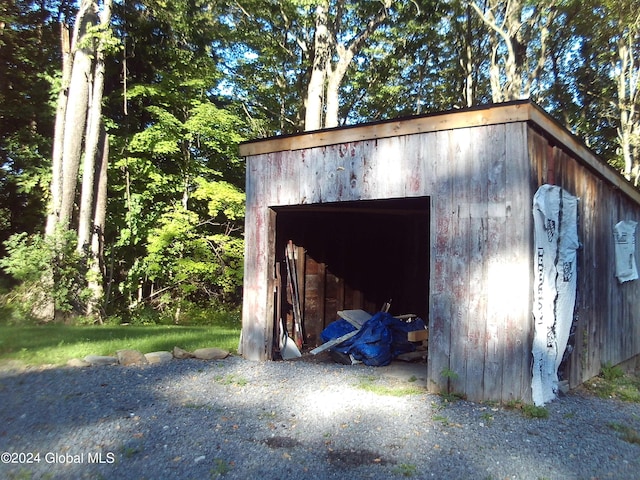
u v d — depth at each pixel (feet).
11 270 36.50
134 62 51.57
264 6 52.65
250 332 23.91
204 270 46.78
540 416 15.35
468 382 17.11
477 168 17.31
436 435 13.78
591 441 13.74
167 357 22.44
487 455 12.53
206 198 49.08
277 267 25.84
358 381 19.63
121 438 12.97
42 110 46.42
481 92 74.38
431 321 18.06
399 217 34.19
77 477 10.74
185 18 51.39
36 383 17.62
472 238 17.30
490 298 16.85
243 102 62.80
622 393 19.70
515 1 53.47
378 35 58.75
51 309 36.88
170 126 47.55
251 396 17.24
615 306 25.62
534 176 16.93
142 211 49.78
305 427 14.28
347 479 11.09
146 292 52.75
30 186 43.39
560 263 18.43
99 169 44.04
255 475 11.18
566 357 18.88
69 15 50.29
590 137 69.92
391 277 34.24
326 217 30.12
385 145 19.52
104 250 47.42
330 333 26.45
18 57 45.14
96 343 25.00
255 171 24.08
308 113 49.62
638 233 30.37
